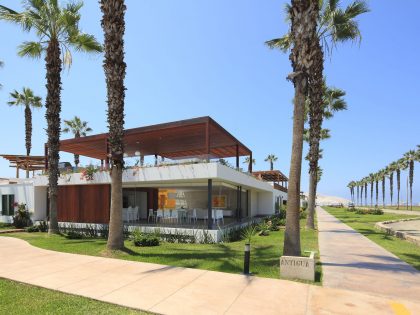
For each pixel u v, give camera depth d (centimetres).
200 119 1487
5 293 634
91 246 1202
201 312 523
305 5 884
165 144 2130
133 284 685
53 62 1655
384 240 1373
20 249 1161
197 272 781
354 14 1717
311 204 1850
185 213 1902
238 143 2072
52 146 1648
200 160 1475
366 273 771
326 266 851
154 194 2333
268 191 3058
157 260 931
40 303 573
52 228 1622
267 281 697
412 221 2786
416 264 877
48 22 1633
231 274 760
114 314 517
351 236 1512
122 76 1112
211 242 1347
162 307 547
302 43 880
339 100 2498
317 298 588
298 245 845
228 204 2705
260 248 1161
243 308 540
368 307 543
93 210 1844
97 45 1681
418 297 595
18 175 2791
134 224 1683
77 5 1644
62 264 891
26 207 2102
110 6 1090
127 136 1839
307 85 881
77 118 3994
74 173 1848
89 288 659
